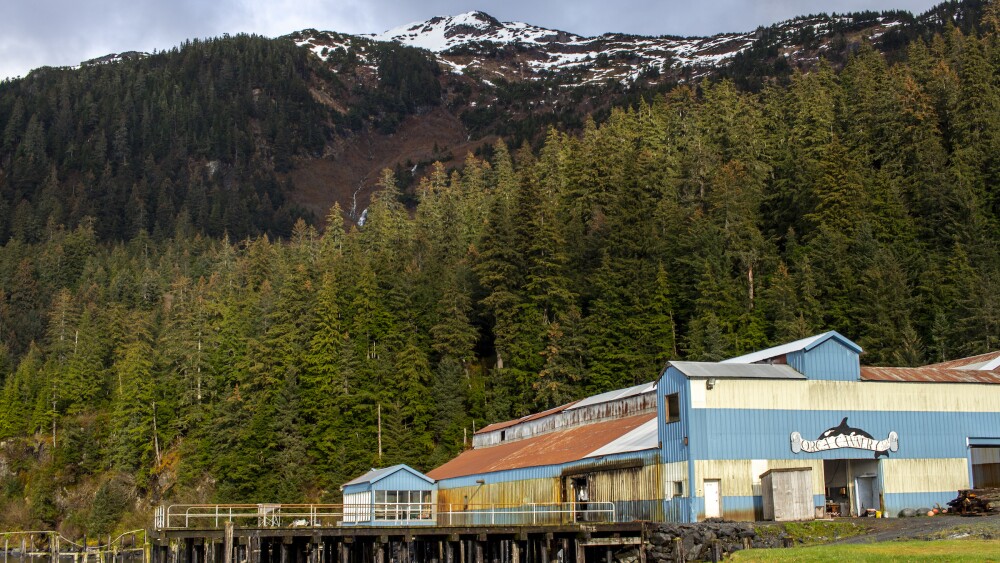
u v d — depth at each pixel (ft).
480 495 221.25
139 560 267.59
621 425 201.36
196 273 593.42
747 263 320.70
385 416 313.94
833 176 332.19
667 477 158.20
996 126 346.33
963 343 262.06
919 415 169.78
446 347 335.88
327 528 138.51
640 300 319.27
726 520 146.82
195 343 369.71
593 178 398.01
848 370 167.32
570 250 365.61
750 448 156.25
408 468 223.71
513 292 349.20
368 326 348.18
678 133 460.96
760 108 493.36
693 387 155.74
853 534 137.08
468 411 330.13
